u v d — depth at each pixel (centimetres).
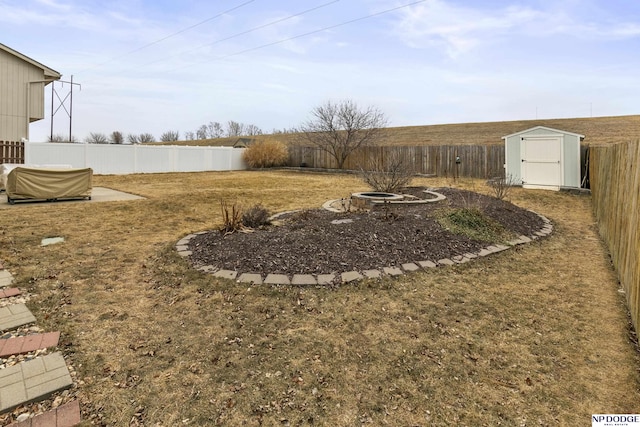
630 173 360
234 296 338
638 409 194
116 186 1259
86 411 195
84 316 304
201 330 281
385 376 224
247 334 275
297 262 407
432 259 438
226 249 449
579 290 362
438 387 213
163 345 260
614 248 439
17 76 1404
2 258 447
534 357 244
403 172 1031
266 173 1880
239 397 206
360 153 1891
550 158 1091
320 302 327
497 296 345
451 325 288
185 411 195
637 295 276
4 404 197
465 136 3097
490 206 686
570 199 935
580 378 221
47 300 334
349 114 2000
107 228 615
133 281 381
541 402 200
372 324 290
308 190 1172
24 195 832
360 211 671
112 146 1659
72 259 447
